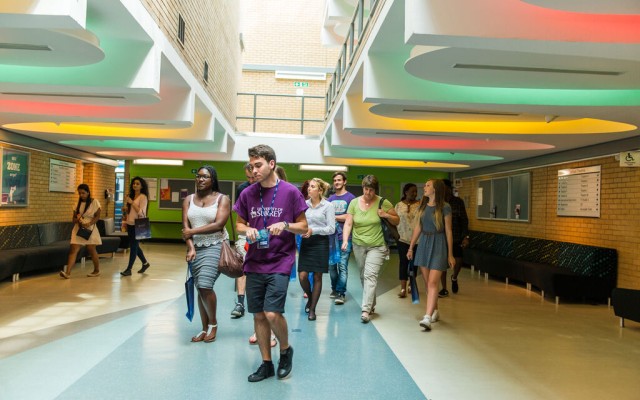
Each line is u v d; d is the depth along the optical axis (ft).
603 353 18.28
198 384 13.62
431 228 20.80
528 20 13.01
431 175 61.67
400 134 32.01
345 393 13.39
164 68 22.95
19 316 21.11
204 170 17.28
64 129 35.45
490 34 12.94
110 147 45.55
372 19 19.80
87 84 19.56
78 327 19.36
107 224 47.78
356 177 61.57
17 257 29.58
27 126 34.32
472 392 13.84
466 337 19.77
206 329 17.95
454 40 13.24
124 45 19.48
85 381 13.61
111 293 26.68
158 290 27.89
